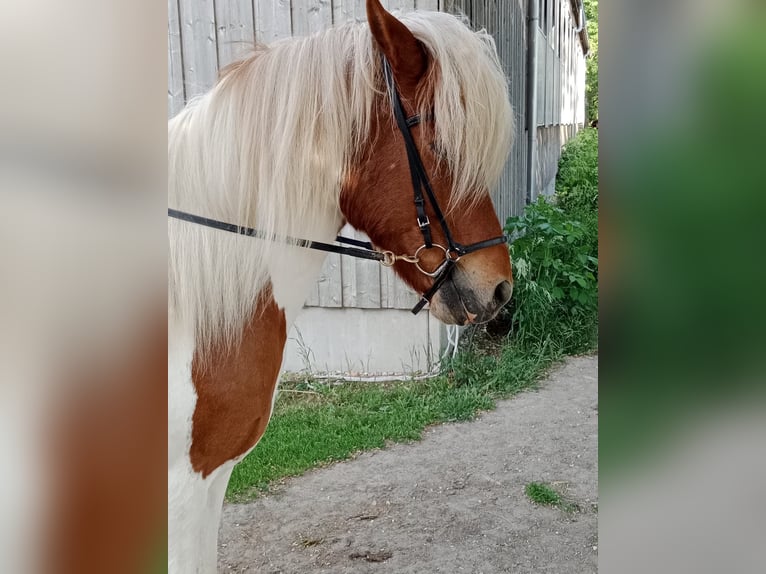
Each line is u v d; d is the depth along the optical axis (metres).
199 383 1.46
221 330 1.50
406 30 1.53
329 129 1.59
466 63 1.56
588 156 14.96
